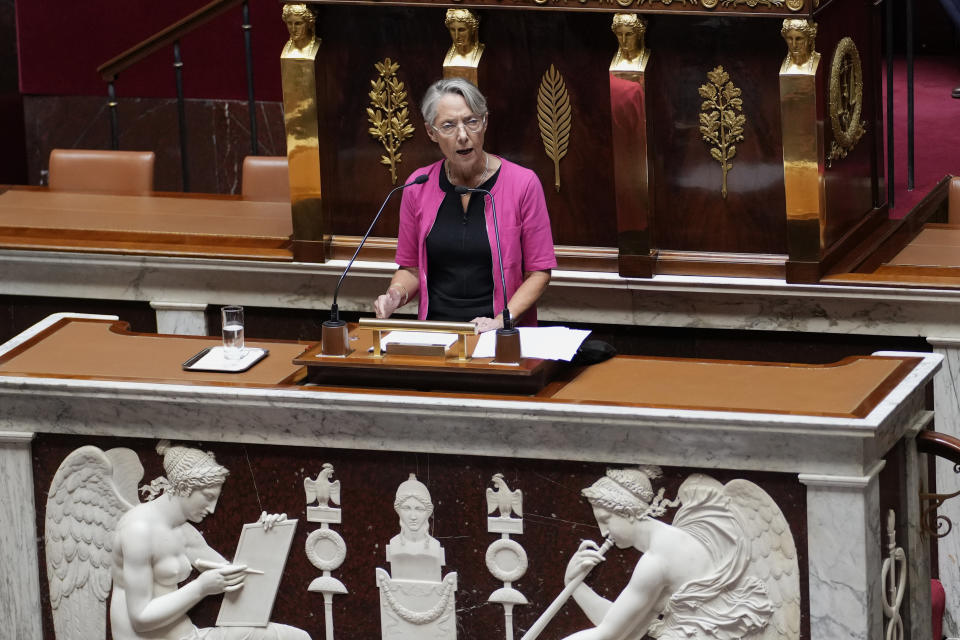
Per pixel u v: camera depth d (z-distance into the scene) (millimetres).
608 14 15227
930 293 14461
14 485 12062
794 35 14367
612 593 11008
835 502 10359
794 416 10336
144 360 12211
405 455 11219
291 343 12641
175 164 25297
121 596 11891
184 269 16781
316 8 15984
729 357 15609
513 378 11117
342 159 16375
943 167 19984
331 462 11375
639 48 15016
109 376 11773
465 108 12398
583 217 15820
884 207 16969
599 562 10953
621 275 15516
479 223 12820
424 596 11391
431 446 11086
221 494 11648
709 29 14914
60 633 12227
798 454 10359
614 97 15070
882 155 17062
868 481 10258
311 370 11477
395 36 15914
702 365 11758
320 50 16062
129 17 24891
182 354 12359
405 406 10977
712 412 10516
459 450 11031
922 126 21547
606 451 10766
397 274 13289
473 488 11141
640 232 15344
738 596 10695
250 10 24469
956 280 14562
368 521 11406
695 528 10727
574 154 15672
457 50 15539
